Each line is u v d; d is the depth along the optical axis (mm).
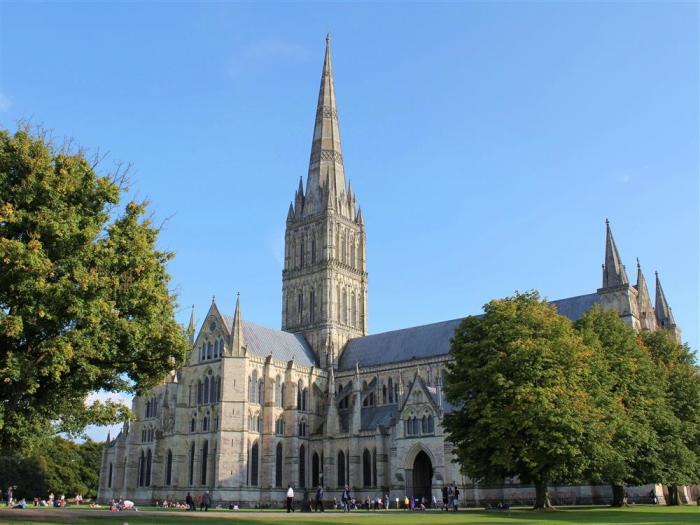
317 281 154750
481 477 76688
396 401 133375
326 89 174500
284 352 141000
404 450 109000
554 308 82750
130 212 53625
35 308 45375
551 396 68438
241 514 68125
